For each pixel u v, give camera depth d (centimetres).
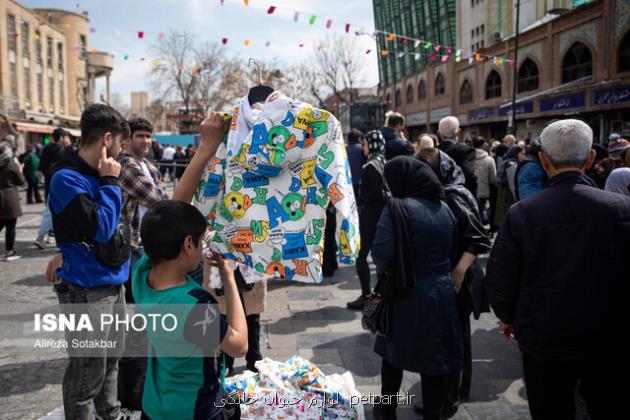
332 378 335
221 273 217
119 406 292
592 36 1923
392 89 4638
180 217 192
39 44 3428
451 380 316
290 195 244
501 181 818
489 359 409
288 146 234
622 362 210
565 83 2122
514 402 339
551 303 213
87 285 257
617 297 208
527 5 2678
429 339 274
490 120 2728
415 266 279
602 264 209
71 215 247
